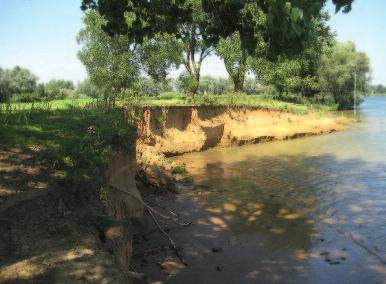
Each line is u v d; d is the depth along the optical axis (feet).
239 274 34.04
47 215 24.91
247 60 140.67
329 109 204.74
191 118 101.35
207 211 50.57
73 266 19.97
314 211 50.34
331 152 93.35
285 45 23.06
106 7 31.01
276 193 58.90
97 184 29.43
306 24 19.86
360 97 238.48
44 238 22.84
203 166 80.12
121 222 26.76
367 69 239.50
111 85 113.80
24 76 186.91
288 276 33.76
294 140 117.80
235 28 28.63
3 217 23.08
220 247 39.52
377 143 105.91
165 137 92.84
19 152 31.32
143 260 35.86
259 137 113.29
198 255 37.68
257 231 43.91
